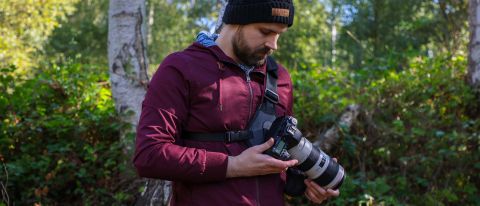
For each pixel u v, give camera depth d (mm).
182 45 23172
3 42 10812
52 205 4875
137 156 2020
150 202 3615
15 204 4828
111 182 4930
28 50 12258
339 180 2225
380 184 4664
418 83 5824
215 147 2070
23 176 4945
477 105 5734
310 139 5359
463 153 5105
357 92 5855
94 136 5395
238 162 2018
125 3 5203
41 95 5738
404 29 16328
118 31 5215
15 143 5281
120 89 5223
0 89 5785
